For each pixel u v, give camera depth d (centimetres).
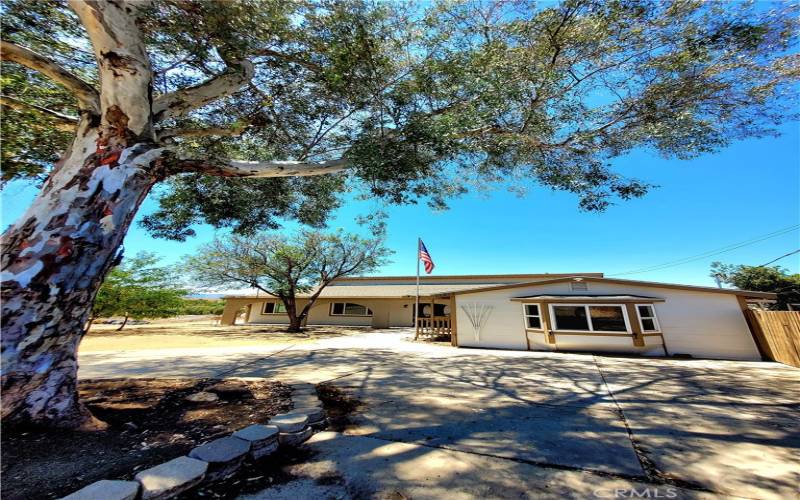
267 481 223
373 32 450
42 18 375
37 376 251
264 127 589
